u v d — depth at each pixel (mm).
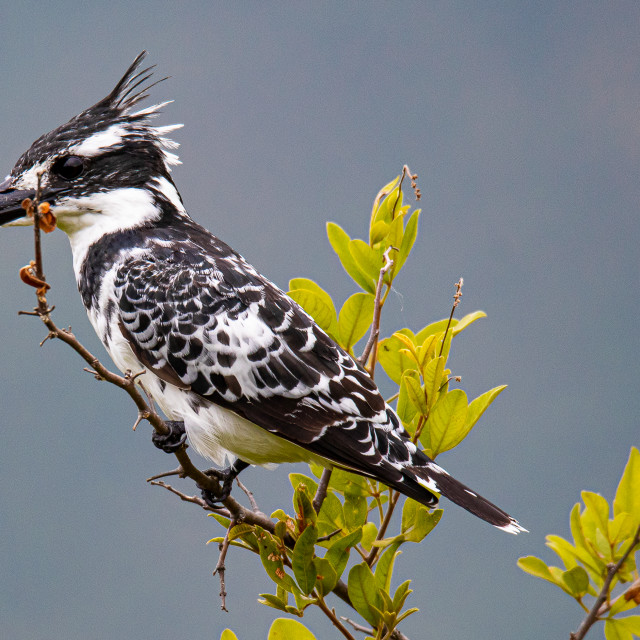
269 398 8555
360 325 9078
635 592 6879
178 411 8852
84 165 9461
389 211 9109
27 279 6301
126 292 8961
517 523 7988
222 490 7973
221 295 8773
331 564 7355
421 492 7938
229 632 7129
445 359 8156
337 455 8320
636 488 7309
